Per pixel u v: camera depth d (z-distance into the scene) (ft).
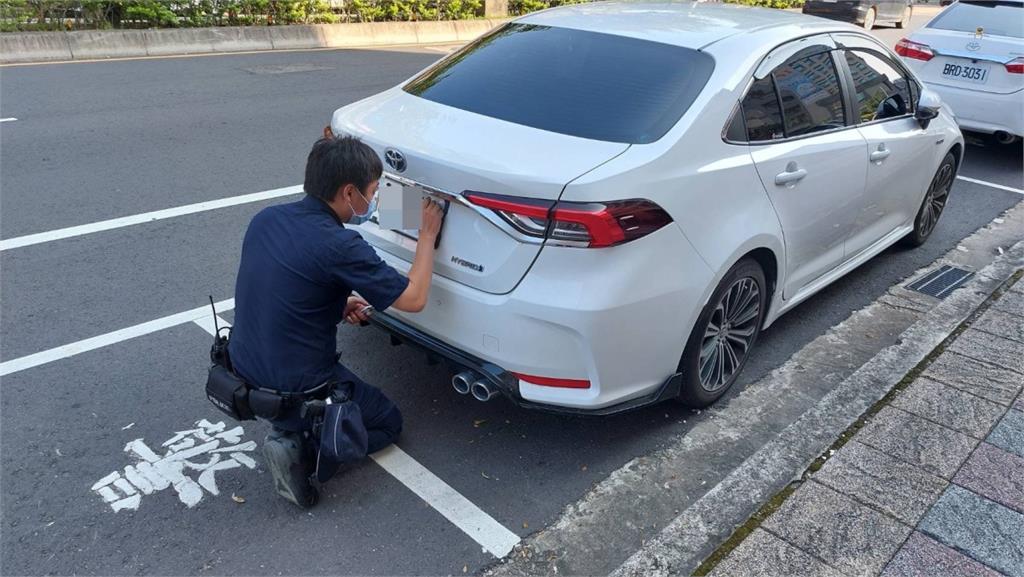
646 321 9.86
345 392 9.46
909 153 15.78
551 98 10.85
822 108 13.00
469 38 54.39
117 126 25.12
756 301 12.27
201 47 40.91
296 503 9.74
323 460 9.66
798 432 11.59
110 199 18.95
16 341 12.85
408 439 11.25
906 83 16.02
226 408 9.48
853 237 15.08
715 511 9.99
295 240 8.97
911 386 12.69
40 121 25.13
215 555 9.07
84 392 11.74
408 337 10.62
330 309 9.35
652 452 11.28
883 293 16.80
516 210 9.09
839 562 9.07
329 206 9.27
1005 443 11.30
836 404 12.28
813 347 14.46
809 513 9.83
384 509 9.90
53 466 10.25
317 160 9.04
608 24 12.48
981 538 9.52
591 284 9.23
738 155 10.93
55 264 15.49
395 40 50.11
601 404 10.02
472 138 10.03
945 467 10.75
